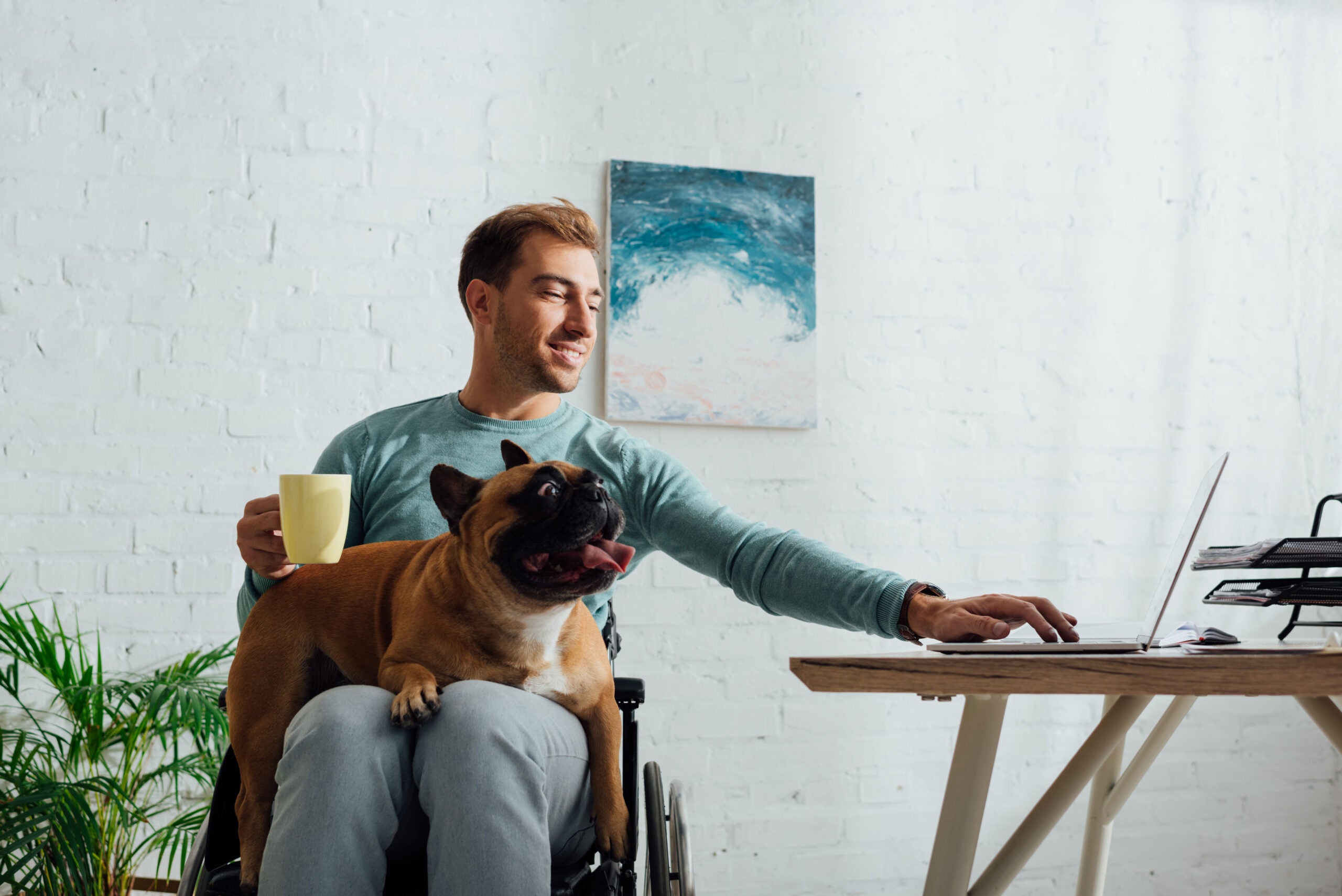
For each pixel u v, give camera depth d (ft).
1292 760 7.66
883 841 7.03
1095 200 7.98
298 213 6.79
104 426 6.41
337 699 3.03
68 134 6.56
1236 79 8.29
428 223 6.93
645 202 7.15
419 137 6.98
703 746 6.86
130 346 6.49
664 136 7.30
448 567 3.38
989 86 7.92
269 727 3.36
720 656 6.96
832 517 7.27
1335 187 7.80
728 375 7.13
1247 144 8.25
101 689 5.78
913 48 7.82
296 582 3.64
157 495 6.42
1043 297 7.82
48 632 6.05
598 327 7.05
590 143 7.20
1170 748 7.54
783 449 7.25
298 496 3.17
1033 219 7.87
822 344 7.41
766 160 7.46
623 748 3.65
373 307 6.81
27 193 6.47
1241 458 7.93
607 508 3.20
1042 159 7.94
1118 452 7.78
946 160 7.78
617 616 6.86
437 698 3.04
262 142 6.79
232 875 3.20
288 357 6.67
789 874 6.87
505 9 7.20
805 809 6.95
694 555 4.06
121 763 6.21
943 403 7.56
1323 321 7.81
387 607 3.55
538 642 3.35
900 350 7.53
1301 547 3.35
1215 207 8.14
